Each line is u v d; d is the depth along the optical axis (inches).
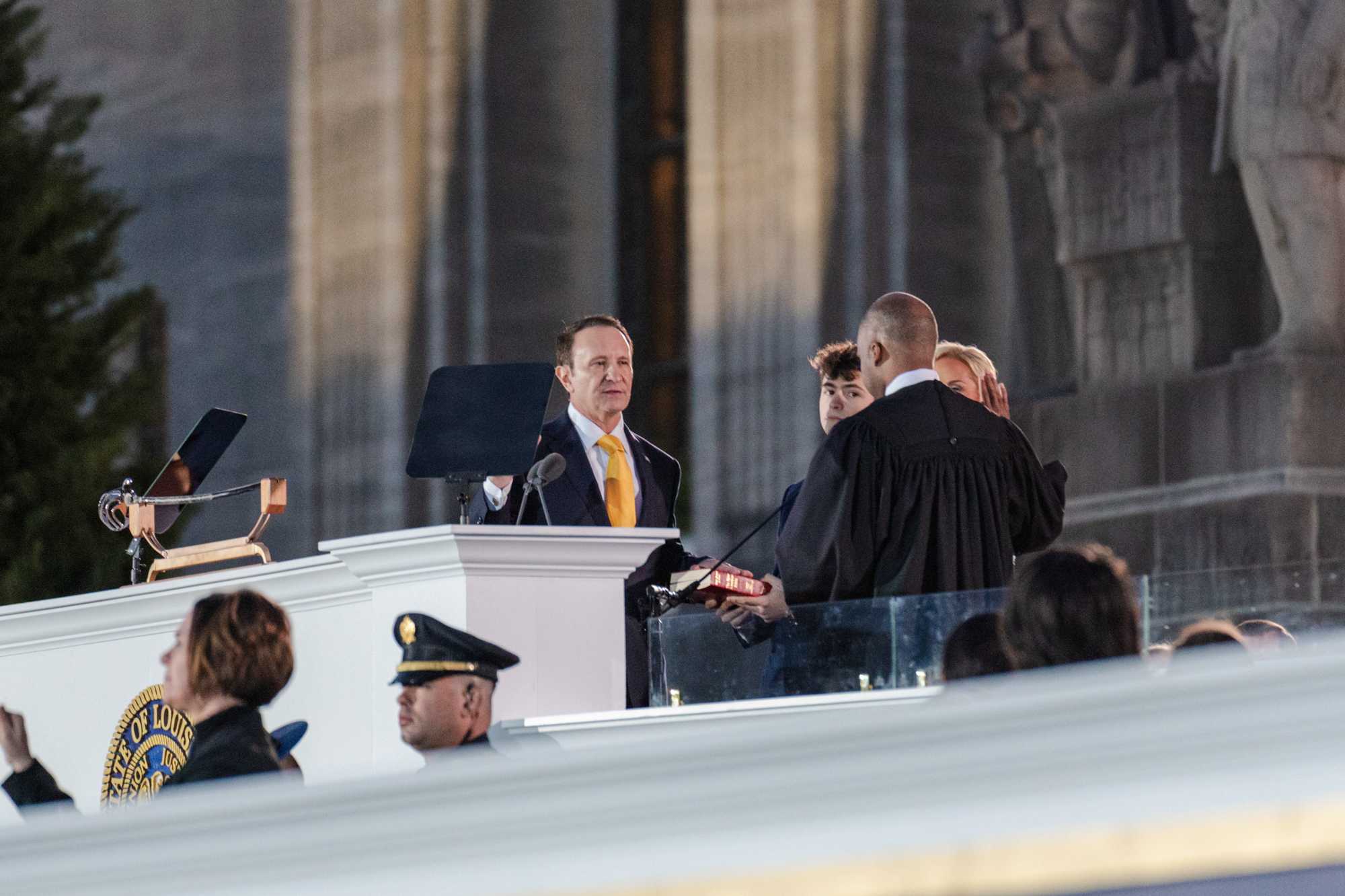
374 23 1738.4
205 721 339.9
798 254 1481.3
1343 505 1150.3
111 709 469.7
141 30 1934.1
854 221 1460.4
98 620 469.4
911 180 1435.8
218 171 1871.3
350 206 1753.2
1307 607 383.6
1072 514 1272.1
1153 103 1253.7
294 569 406.9
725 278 1526.8
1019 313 1347.2
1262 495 1160.2
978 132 1432.1
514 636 374.3
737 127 1528.1
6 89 1449.3
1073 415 1282.0
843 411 560.7
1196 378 1215.6
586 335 534.6
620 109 1736.0
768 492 1494.8
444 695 355.9
